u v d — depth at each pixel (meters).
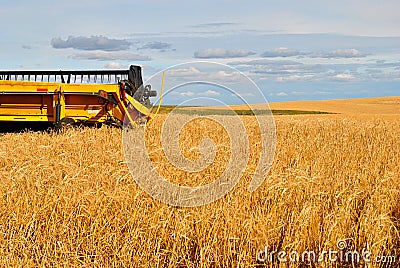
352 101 81.50
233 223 5.98
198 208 6.53
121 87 15.31
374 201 6.86
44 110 15.48
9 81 14.98
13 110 15.49
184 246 5.89
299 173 7.85
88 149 10.99
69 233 6.13
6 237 6.14
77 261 5.71
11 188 7.09
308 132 18.42
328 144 13.94
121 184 7.29
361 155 11.88
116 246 5.83
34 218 6.21
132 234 5.88
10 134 13.83
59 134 13.81
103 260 5.68
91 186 7.18
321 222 6.28
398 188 7.69
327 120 26.39
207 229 5.96
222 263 5.71
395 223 6.61
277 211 6.60
